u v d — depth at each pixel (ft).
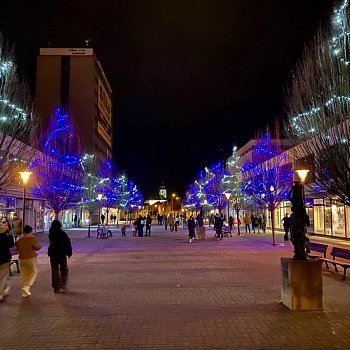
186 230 168.25
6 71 62.64
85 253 72.74
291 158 100.78
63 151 128.47
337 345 22.22
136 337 23.79
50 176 109.60
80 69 280.92
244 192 161.79
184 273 48.16
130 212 315.99
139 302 32.89
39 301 33.50
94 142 280.51
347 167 47.98
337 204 95.71
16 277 46.09
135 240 107.65
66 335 24.27
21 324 26.68
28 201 126.72
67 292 37.09
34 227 134.10
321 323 26.40
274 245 86.63
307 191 103.14
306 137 56.85
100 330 25.21
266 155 133.49
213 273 47.96
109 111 365.20
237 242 96.94
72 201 123.75
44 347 22.21
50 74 280.31
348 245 83.71
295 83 61.11
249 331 24.77
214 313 29.12
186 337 23.71
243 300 33.24
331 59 52.03
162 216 258.16
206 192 244.22
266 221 163.63
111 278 44.83
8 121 62.28
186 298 34.22
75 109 276.41
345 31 51.08
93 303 32.65
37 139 113.70
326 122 51.47
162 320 27.37
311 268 29.89
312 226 118.52
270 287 38.81
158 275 46.80
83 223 236.63
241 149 239.91
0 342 23.09
